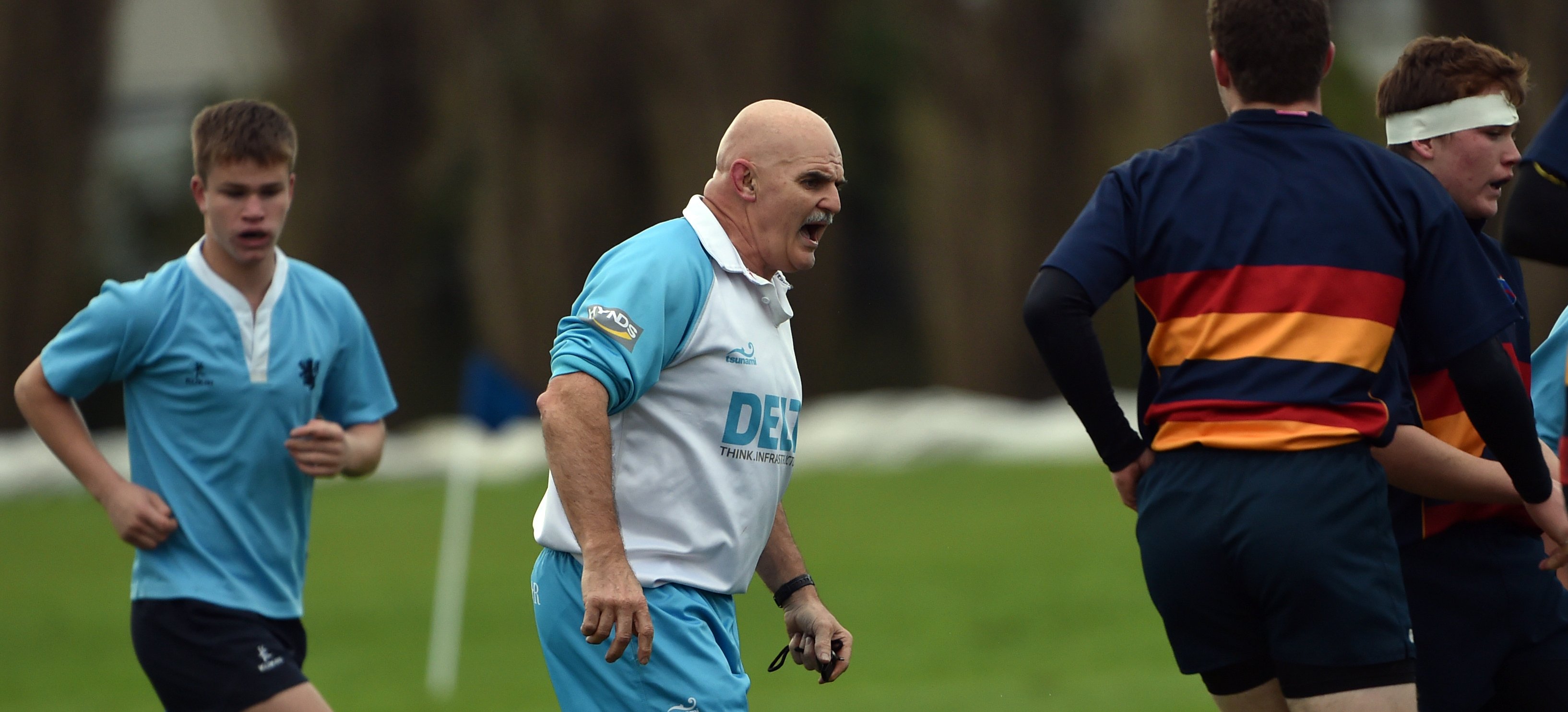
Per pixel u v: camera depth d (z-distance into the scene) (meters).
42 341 103.81
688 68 104.56
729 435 14.16
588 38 104.69
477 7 106.19
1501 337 15.23
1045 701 29.45
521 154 105.50
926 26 106.69
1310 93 14.19
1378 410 13.50
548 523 14.22
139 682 34.94
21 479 81.19
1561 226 12.95
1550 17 78.50
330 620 42.84
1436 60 15.37
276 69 112.38
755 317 14.38
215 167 17.39
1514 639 15.15
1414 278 13.76
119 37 109.38
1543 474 13.96
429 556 54.88
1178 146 14.37
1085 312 13.98
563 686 14.29
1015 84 104.94
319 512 68.62
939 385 107.12
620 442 14.01
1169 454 13.92
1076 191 105.62
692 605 14.09
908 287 128.62
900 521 58.50
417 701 31.98
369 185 110.06
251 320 17.91
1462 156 15.27
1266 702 14.10
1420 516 15.16
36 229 104.00
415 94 110.06
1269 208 13.66
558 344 13.67
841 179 14.46
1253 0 14.03
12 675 35.94
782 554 15.60
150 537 17.28
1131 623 38.28
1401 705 13.31
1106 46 104.69
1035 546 51.47
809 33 108.56
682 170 104.44
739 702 14.03
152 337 17.58
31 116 104.06
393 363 111.75
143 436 17.73
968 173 105.44
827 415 100.12
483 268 105.75
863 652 36.09
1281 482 13.27
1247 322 13.55
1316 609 13.23
